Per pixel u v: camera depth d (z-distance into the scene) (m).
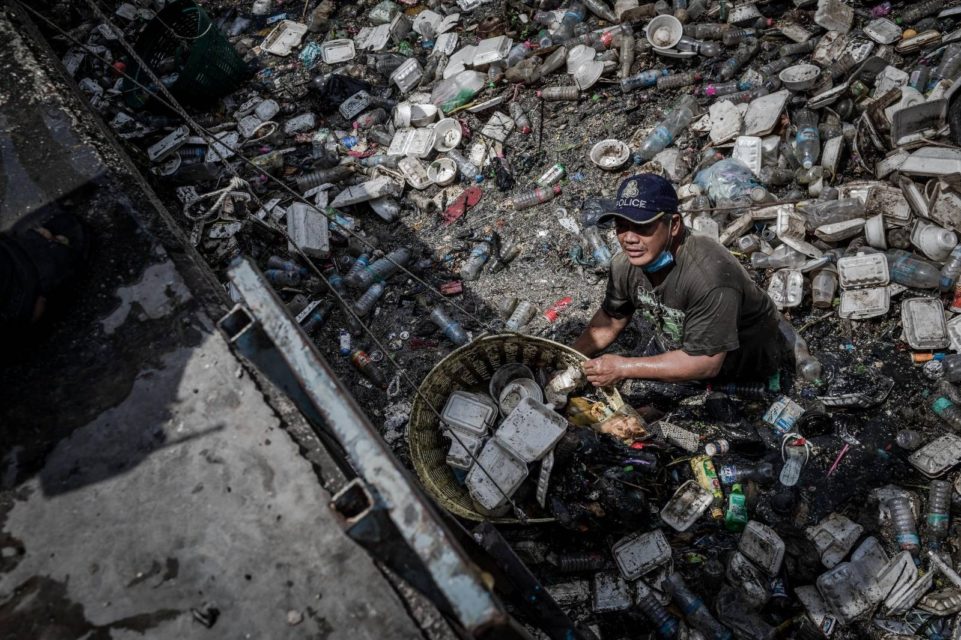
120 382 2.14
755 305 2.91
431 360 3.94
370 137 5.09
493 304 4.16
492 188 4.67
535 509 3.07
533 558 3.03
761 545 2.95
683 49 4.87
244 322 1.79
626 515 2.97
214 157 5.02
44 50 3.38
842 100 4.29
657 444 3.27
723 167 4.14
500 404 3.36
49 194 2.63
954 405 3.24
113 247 2.45
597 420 3.32
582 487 3.03
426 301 4.19
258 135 5.21
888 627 2.75
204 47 5.18
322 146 5.07
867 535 3.02
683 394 3.54
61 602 1.79
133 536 1.86
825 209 3.81
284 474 1.90
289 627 1.69
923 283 3.59
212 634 1.70
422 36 5.70
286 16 6.25
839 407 3.40
